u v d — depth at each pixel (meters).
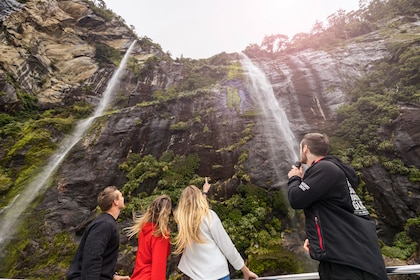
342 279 2.02
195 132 17.91
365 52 26.09
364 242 2.05
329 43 33.25
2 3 28.98
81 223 12.24
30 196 13.38
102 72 30.92
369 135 15.85
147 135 17.58
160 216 3.02
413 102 16.03
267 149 16.09
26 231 11.72
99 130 17.66
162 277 2.71
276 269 9.53
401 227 11.90
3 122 19.44
